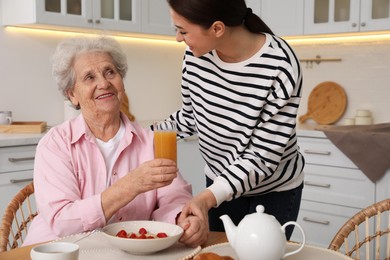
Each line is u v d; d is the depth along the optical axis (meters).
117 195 1.52
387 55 3.98
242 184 1.65
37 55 3.77
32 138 3.07
